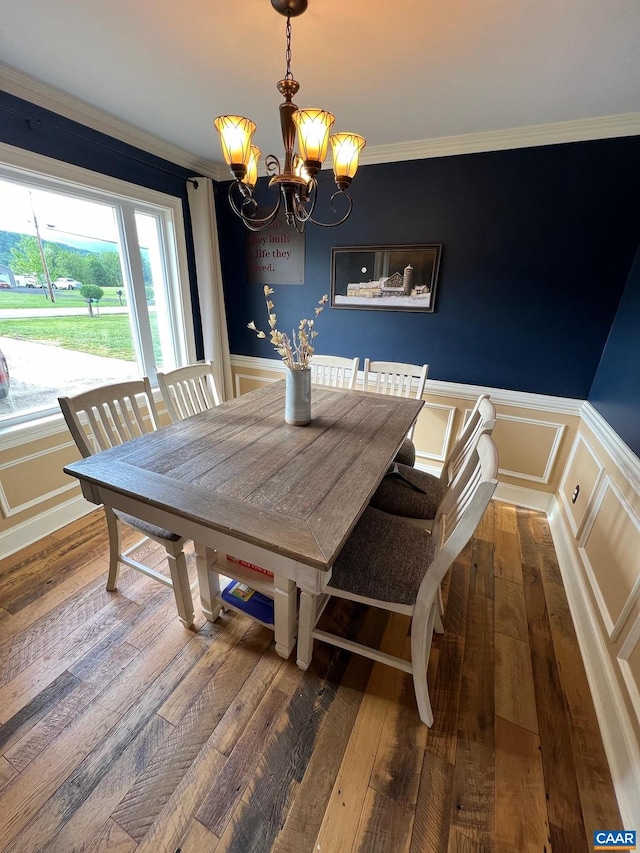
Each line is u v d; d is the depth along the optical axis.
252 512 1.04
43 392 2.16
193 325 3.06
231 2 1.19
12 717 1.20
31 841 0.94
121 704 1.25
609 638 1.34
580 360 2.23
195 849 0.94
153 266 2.78
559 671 1.43
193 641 1.48
